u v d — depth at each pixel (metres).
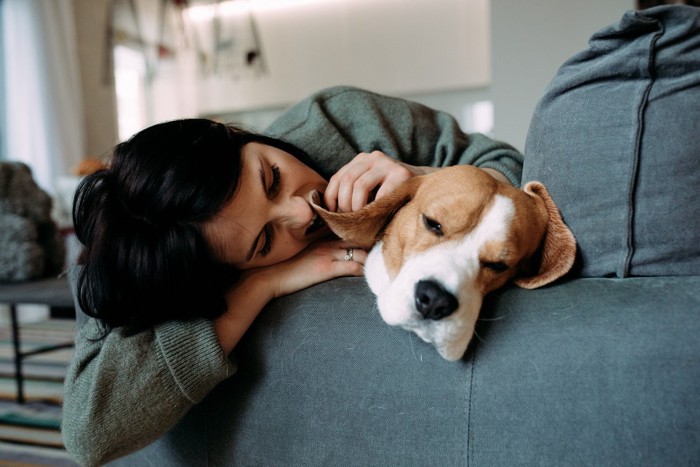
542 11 2.98
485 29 4.78
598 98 0.69
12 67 3.98
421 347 0.69
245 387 0.79
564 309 0.65
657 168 0.65
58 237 2.24
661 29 0.65
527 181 0.84
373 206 0.84
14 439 1.63
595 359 0.60
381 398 0.70
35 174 4.10
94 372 0.74
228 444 0.80
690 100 0.64
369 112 1.19
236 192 0.81
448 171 0.85
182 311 0.78
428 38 4.97
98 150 4.76
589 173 0.71
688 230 0.65
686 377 0.56
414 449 0.67
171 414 0.75
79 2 4.61
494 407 0.64
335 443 0.72
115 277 0.79
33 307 3.46
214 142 0.82
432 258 0.74
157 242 0.78
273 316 0.80
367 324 0.74
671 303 0.60
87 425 0.72
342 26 5.24
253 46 5.54
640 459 0.57
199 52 5.71
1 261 1.95
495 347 0.66
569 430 0.60
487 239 0.76
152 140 0.83
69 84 4.36
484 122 4.90
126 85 5.33
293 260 0.87
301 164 0.96
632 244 0.68
